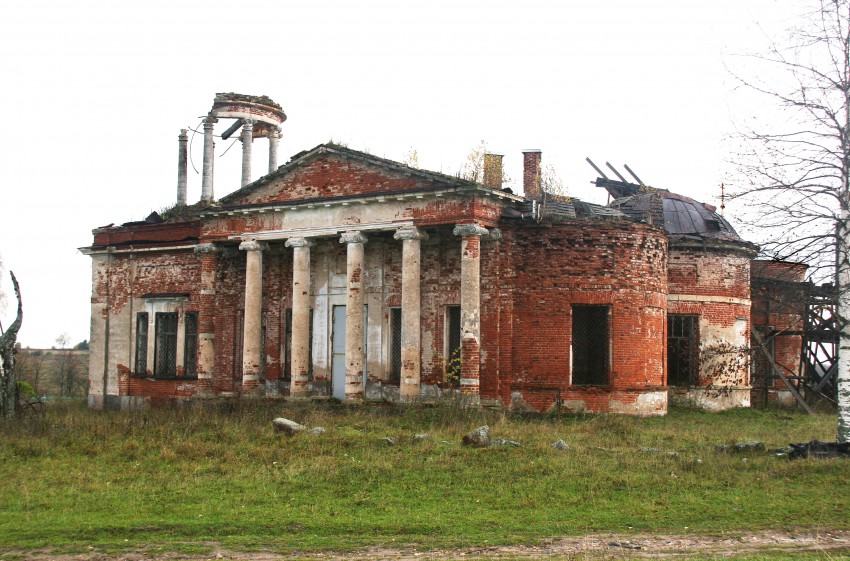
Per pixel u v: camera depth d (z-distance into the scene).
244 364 27.56
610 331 24.67
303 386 26.58
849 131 15.91
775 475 14.41
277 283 29.33
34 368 58.69
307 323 26.75
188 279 31.66
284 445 18.34
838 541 10.82
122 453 18.06
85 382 62.78
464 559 10.12
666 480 14.15
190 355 31.72
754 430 21.84
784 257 16.94
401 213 24.75
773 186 16.22
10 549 10.87
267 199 27.56
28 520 12.23
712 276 29.58
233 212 27.89
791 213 16.22
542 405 24.48
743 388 29.70
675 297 29.14
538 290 24.78
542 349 24.62
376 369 26.77
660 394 25.47
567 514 12.20
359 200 25.19
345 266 27.77
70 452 18.44
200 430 20.81
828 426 23.25
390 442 18.09
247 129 37.47
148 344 32.56
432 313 25.94
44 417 25.08
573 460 15.78
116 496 13.77
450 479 14.49
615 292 24.62
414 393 24.03
